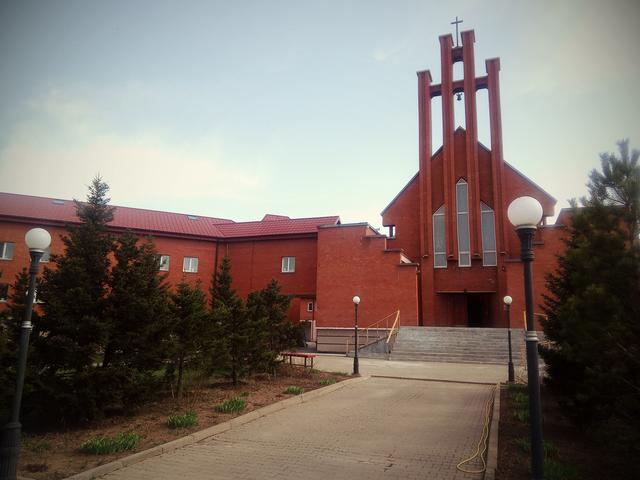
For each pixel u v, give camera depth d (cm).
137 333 915
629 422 600
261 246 3369
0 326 798
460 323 3030
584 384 693
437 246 3106
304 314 3155
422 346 2392
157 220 3400
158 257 1025
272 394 1199
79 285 888
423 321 3003
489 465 646
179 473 639
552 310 996
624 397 589
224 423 888
